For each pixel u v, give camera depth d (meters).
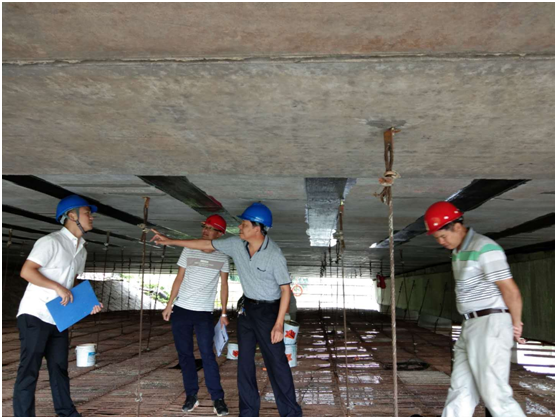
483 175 3.34
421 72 1.83
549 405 4.04
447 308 14.60
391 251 2.56
